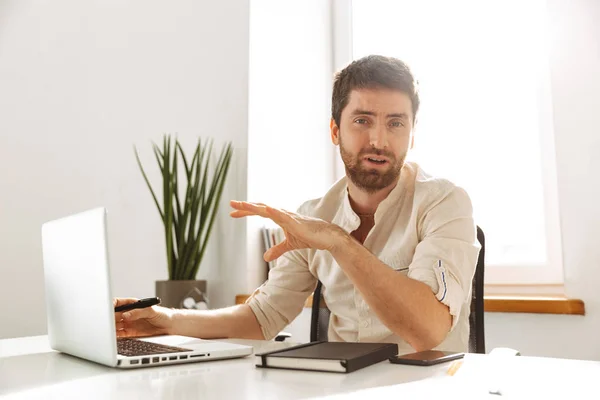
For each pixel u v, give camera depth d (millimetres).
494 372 816
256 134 2418
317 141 2672
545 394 681
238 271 2354
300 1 2648
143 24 2918
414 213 1448
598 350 1771
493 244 2213
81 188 3105
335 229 1177
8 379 835
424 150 2396
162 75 2795
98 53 3121
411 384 744
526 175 2162
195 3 2684
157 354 927
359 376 805
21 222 3357
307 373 836
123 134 2939
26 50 3500
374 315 1482
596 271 1813
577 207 1863
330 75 2736
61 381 811
